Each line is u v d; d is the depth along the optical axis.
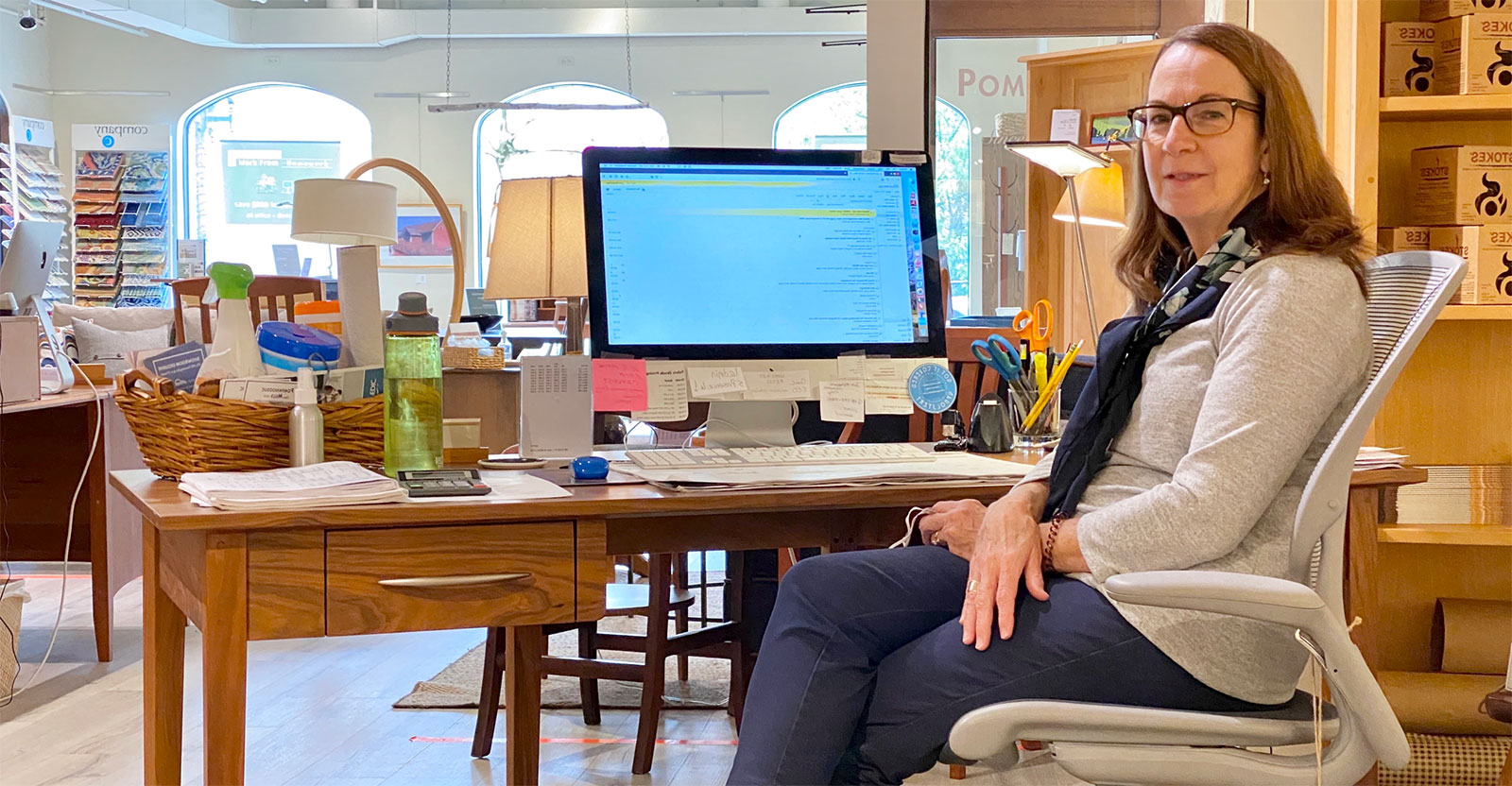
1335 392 1.41
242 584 1.50
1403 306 1.47
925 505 2.01
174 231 12.66
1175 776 1.38
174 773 1.85
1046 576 1.57
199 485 1.57
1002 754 1.48
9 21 11.83
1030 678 1.44
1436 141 2.94
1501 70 2.71
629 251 2.08
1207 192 1.61
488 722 3.03
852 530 2.01
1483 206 2.72
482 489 1.63
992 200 4.45
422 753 3.09
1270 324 1.42
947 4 4.31
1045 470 1.69
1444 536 2.54
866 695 1.53
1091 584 1.48
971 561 1.54
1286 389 1.39
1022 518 1.54
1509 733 2.57
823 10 6.65
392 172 12.59
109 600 4.05
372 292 1.94
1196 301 1.56
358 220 3.97
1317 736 1.34
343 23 12.12
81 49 12.48
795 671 1.53
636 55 12.48
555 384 2.02
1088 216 3.93
